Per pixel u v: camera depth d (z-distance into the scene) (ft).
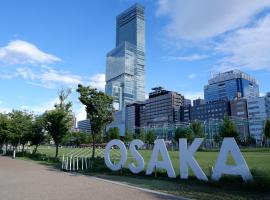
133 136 424.46
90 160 85.87
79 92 103.14
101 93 104.78
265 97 497.87
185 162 53.93
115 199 37.40
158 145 59.36
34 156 136.98
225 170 47.37
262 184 41.98
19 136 150.82
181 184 49.44
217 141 310.04
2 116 177.17
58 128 122.52
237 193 40.70
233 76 639.35
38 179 58.70
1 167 87.25
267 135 252.62
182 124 467.93
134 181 54.49
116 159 96.43
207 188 44.98
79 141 444.96
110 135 361.10
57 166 91.97
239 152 46.16
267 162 89.35
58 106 128.67
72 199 37.68
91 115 102.37
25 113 159.53
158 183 51.06
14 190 44.93
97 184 51.11
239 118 453.58
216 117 555.28
